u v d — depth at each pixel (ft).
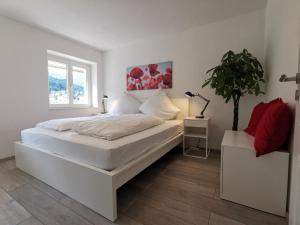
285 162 4.00
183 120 9.20
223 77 7.17
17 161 6.95
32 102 9.13
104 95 13.44
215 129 9.39
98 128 5.58
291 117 4.00
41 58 9.48
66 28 9.36
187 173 6.64
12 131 8.37
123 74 12.46
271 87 6.52
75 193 4.81
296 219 2.59
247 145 4.61
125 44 11.98
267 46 7.38
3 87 8.00
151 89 11.29
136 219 4.11
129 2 7.05
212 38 9.14
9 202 4.78
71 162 4.81
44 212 4.36
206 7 7.57
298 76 2.85
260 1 7.23
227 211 4.36
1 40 7.86
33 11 7.62
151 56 11.10
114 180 4.05
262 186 4.29
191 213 4.31
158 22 8.86
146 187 5.59
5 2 6.91
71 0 6.84
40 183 5.80
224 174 4.75
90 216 4.22
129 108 11.39
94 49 12.73
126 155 4.77
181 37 10.00
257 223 3.94
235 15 8.35
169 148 7.46
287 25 4.53
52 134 5.91
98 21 8.63
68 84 11.63
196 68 9.69
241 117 8.66
